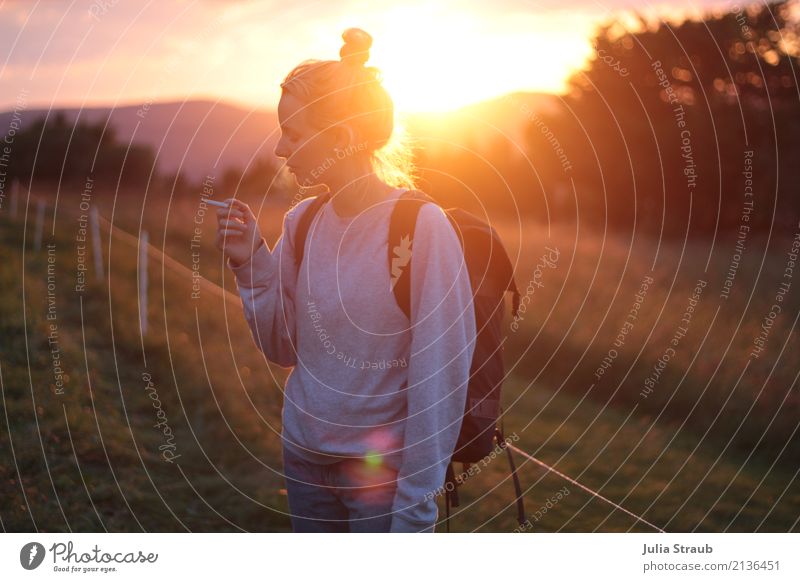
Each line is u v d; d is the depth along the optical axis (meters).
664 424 6.13
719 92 25.41
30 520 3.58
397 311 1.85
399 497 1.80
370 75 1.86
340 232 1.91
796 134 24.27
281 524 4.06
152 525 3.81
